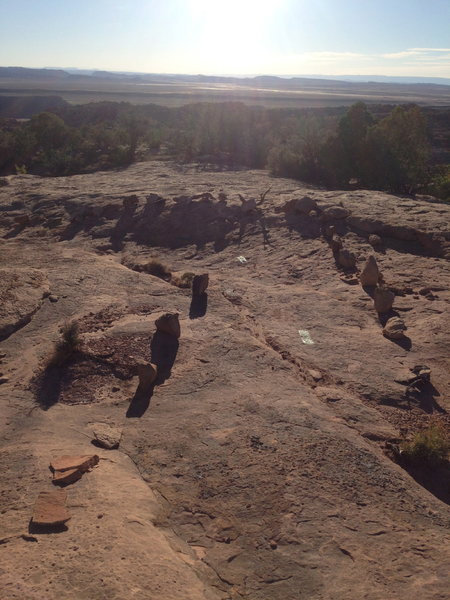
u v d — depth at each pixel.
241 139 43.25
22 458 6.89
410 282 13.93
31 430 7.91
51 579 4.58
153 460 7.28
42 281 13.77
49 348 10.50
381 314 12.35
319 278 14.80
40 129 53.12
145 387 9.17
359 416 8.60
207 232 19.28
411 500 6.65
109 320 11.80
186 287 14.23
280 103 136.38
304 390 9.11
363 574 5.41
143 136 55.50
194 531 6.02
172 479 6.89
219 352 10.30
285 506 6.36
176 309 12.49
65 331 10.28
